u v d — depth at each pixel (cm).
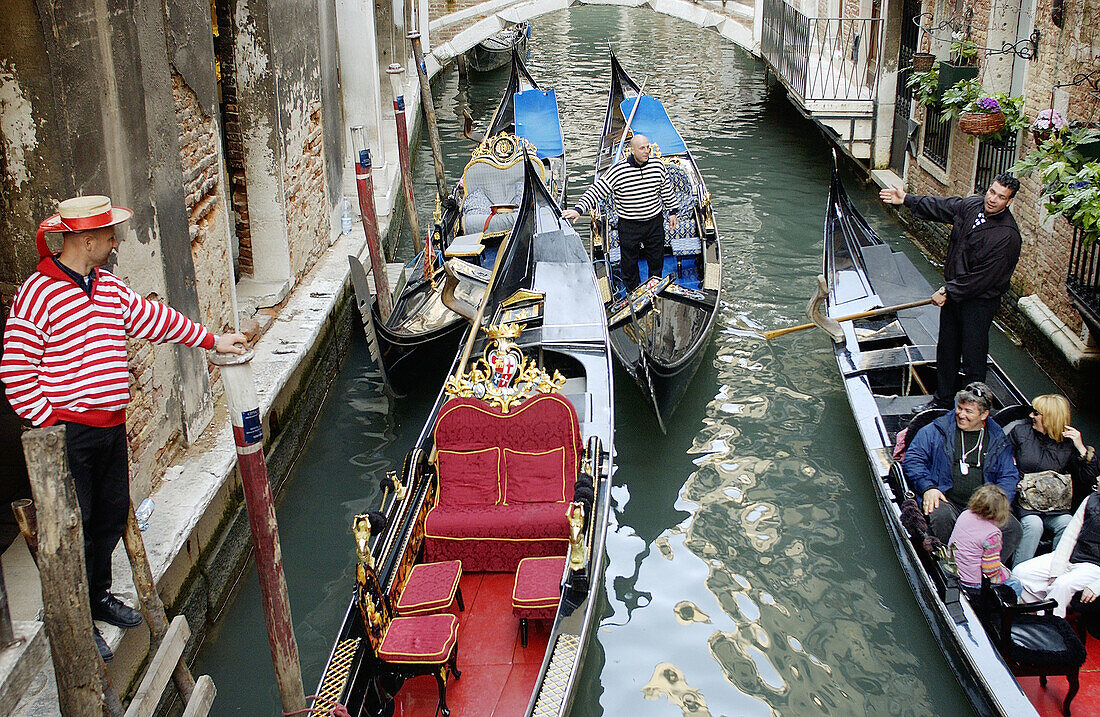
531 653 436
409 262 944
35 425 335
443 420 488
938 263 941
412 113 1438
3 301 418
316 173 834
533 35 2356
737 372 753
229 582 522
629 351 670
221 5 684
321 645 495
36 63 384
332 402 748
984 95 796
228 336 334
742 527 582
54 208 402
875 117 1145
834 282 755
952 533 441
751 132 1448
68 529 273
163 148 493
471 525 468
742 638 498
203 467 505
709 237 858
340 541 580
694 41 2219
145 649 413
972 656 410
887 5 1098
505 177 957
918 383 638
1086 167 585
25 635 349
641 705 456
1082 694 409
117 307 338
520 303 710
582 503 448
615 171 768
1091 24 636
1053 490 464
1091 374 643
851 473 628
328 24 891
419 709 411
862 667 477
